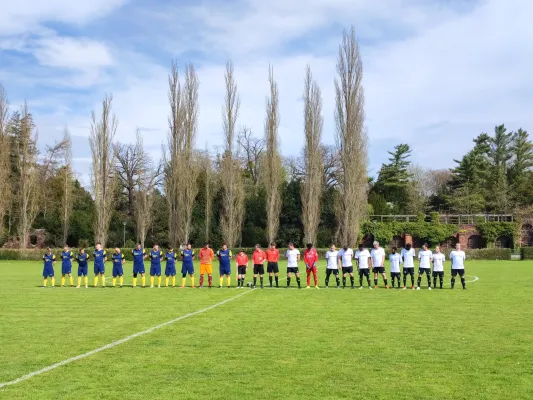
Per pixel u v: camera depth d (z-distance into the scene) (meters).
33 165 66.38
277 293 23.84
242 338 13.02
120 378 9.52
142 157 80.75
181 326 14.80
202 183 70.25
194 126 61.59
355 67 58.88
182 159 60.94
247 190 75.62
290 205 70.00
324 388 8.88
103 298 22.02
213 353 11.41
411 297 21.91
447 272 38.62
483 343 12.30
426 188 108.56
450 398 8.35
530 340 12.65
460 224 72.19
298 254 26.52
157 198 76.94
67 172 68.94
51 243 71.81
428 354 11.24
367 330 14.04
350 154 59.06
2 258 60.03
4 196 64.81
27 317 16.62
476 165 93.12
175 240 60.97
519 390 8.72
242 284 27.33
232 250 60.31
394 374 9.71
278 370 10.02
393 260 26.28
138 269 27.89
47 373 9.85
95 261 28.34
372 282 29.95
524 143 97.50
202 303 20.11
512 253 64.75
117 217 76.06
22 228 64.25
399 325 14.79
